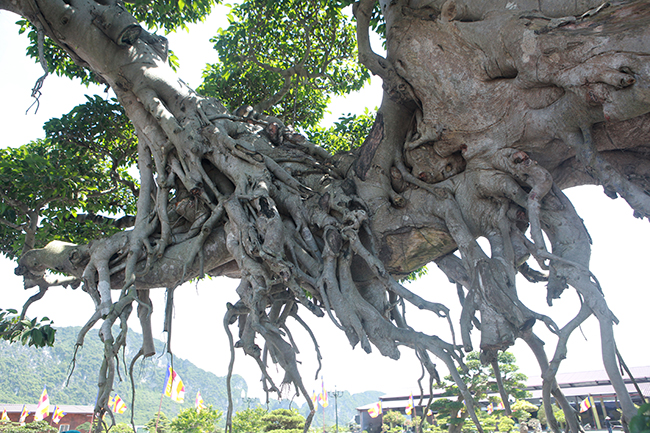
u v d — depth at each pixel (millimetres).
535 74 5938
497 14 6512
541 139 6348
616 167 6578
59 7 8305
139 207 8008
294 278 6441
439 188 7098
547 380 5496
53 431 30500
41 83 7984
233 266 8523
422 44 7020
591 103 5578
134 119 8602
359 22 7844
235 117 8625
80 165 11297
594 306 5371
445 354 5980
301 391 6500
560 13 6168
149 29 11953
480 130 6691
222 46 12438
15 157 10352
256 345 7246
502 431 22984
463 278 7102
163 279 7332
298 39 12859
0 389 134750
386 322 6418
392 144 7793
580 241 6078
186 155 7727
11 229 11375
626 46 5133
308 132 13867
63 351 170000
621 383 4883
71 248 7910
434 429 25969
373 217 7281
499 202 6645
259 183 7211
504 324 5812
